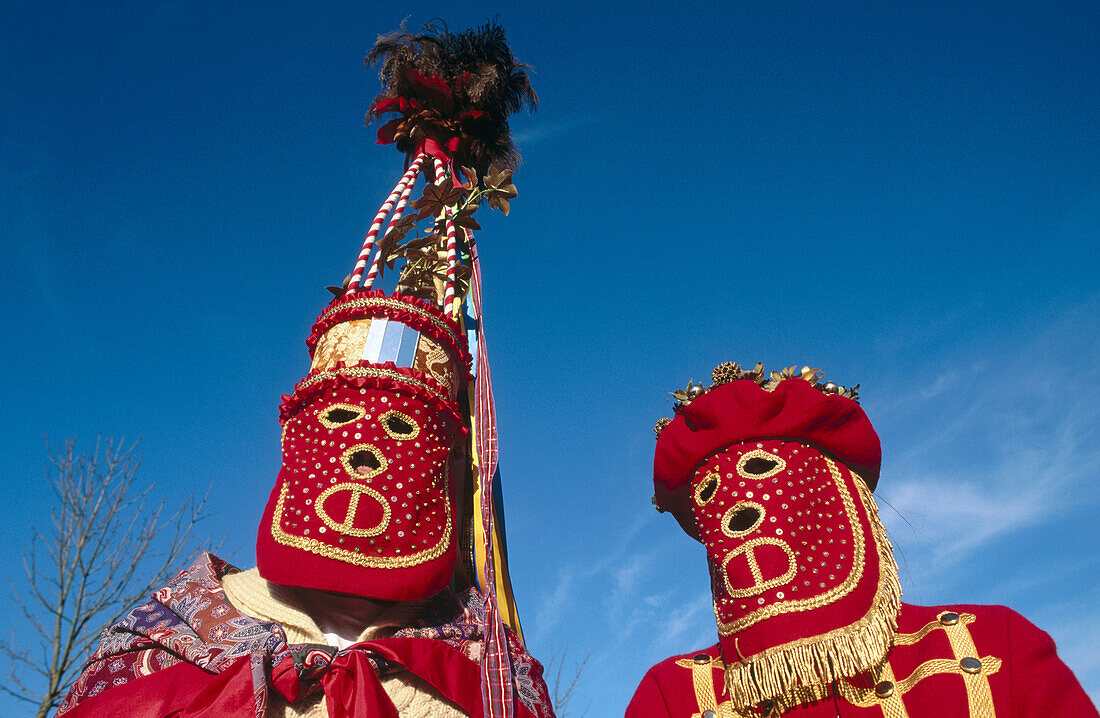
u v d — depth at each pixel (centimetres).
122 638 249
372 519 260
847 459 296
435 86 402
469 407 349
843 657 255
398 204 371
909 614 274
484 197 385
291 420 286
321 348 306
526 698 266
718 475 290
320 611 263
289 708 233
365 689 227
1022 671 244
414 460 275
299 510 262
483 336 347
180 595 261
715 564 287
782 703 262
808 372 311
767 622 263
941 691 246
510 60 430
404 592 256
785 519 276
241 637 241
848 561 271
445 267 358
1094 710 236
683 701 279
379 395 281
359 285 338
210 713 222
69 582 736
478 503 325
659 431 323
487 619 271
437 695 248
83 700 237
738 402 296
